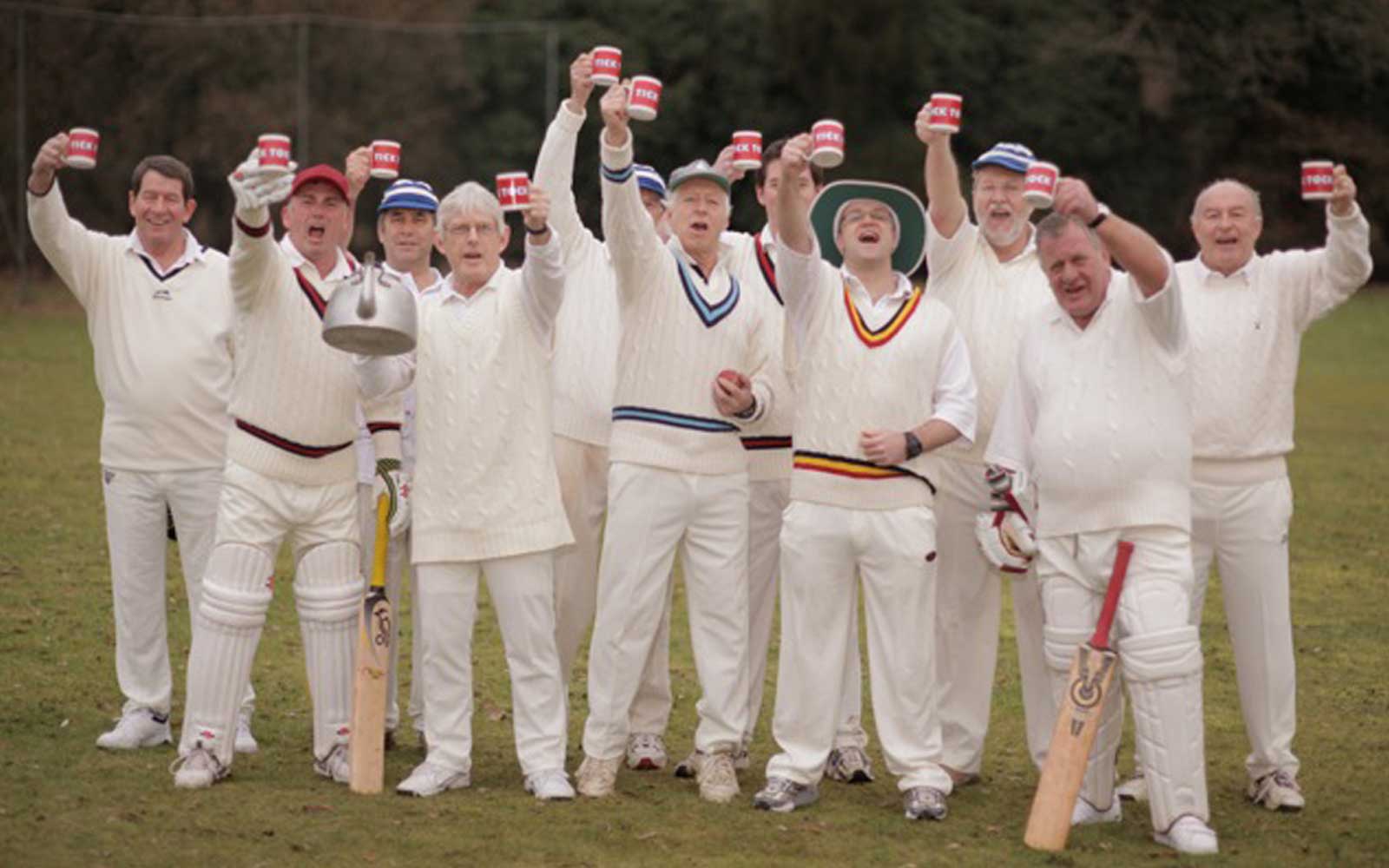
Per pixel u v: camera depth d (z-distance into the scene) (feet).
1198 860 22.12
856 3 123.65
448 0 121.90
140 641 26.53
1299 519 50.55
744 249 26.37
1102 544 22.93
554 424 26.71
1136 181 131.13
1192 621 25.41
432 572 24.23
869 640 24.08
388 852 21.65
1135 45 127.65
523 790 24.76
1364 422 72.43
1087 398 22.93
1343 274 24.32
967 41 127.34
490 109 114.11
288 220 25.12
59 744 26.27
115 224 108.17
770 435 25.93
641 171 28.37
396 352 23.38
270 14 115.24
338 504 24.93
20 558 40.68
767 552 26.18
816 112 125.80
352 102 111.04
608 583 24.52
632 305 24.48
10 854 20.99
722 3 124.57
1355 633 36.73
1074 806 22.66
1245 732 29.37
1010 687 32.27
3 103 105.70
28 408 65.51
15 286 105.29
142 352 26.13
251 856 21.29
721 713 24.57
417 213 27.14
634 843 22.30
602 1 124.47
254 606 24.48
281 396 24.36
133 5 112.47
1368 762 27.25
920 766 23.95
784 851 22.15
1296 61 127.65
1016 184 25.36
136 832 22.04
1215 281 24.95
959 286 25.79
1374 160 129.49
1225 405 24.61
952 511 25.43
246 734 26.71
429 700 24.58
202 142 109.09
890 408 23.61
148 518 26.43
